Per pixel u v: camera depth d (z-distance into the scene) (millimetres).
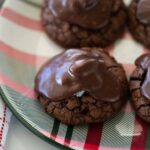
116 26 354
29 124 301
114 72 322
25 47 353
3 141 302
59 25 350
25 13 367
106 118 312
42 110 314
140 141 306
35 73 341
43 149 306
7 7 361
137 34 355
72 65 308
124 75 328
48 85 313
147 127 314
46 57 353
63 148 295
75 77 304
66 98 306
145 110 311
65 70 310
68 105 306
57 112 308
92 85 305
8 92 316
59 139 297
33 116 307
